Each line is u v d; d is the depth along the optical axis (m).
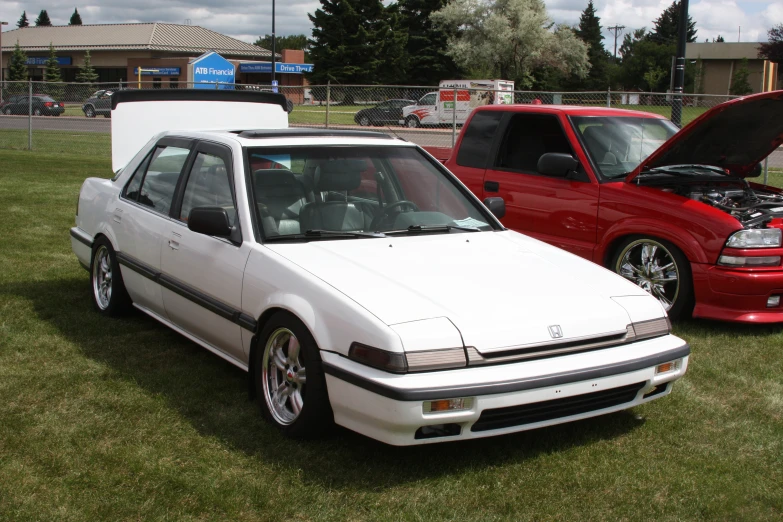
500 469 3.53
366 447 3.68
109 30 69.88
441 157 8.67
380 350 3.25
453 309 3.47
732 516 3.20
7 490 3.19
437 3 64.81
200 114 7.27
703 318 6.25
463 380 3.24
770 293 5.78
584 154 6.65
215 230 4.11
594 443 3.86
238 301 4.07
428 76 65.69
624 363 3.58
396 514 3.10
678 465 3.64
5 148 20.27
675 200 6.05
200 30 71.94
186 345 5.18
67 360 4.79
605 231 6.41
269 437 3.77
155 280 4.90
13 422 3.84
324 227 4.29
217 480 3.32
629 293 3.98
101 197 5.84
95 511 3.06
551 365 3.43
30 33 72.00
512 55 60.78
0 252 7.84
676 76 14.00
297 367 3.78
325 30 61.97
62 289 6.51
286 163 4.48
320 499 3.20
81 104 34.94
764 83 13.80
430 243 4.28
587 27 98.69
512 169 7.19
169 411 4.05
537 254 4.34
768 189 7.11
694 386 4.73
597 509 3.21
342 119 22.36
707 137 6.05
